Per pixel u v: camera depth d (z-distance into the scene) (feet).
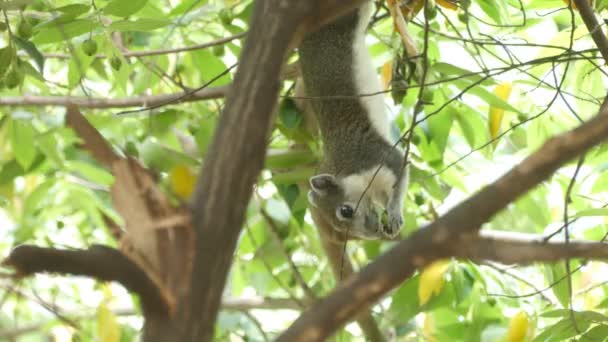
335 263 34.30
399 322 29.58
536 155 9.93
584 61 29.35
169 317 10.76
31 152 31.37
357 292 10.16
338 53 35.53
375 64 35.81
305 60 36.17
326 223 35.42
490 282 30.55
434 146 32.53
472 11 33.76
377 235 34.42
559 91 22.81
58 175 31.91
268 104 11.86
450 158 33.65
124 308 34.45
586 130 9.79
